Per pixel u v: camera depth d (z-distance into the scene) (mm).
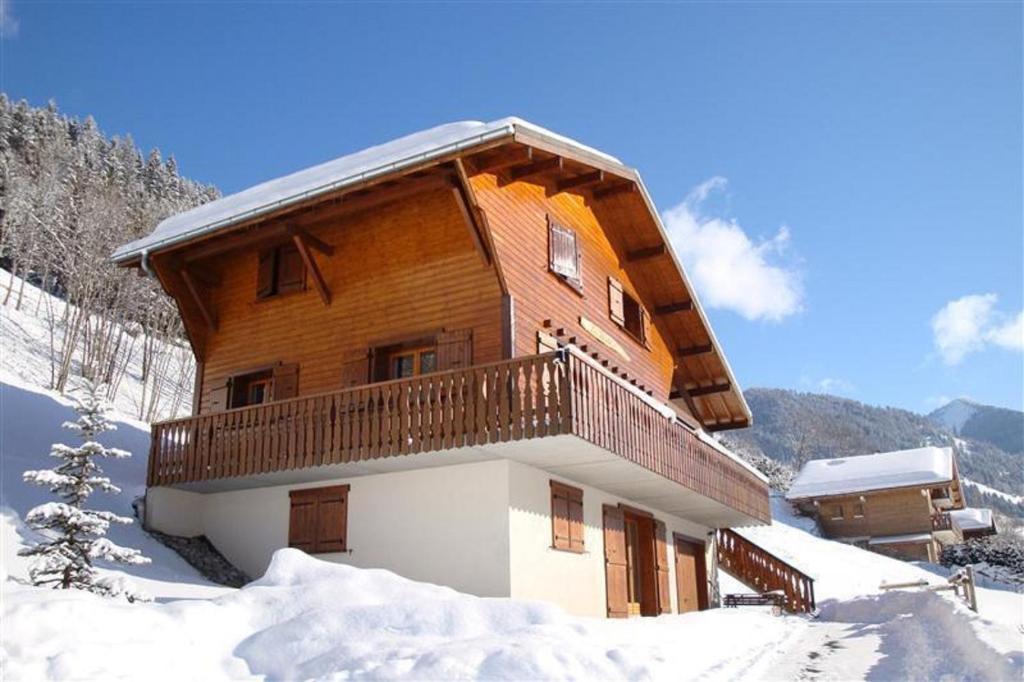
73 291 37969
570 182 14594
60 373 29906
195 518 14469
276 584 8672
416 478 12664
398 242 14172
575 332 14938
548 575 12594
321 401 12648
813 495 45156
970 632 9977
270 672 6715
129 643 6430
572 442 11094
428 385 11758
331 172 13898
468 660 6199
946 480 42656
